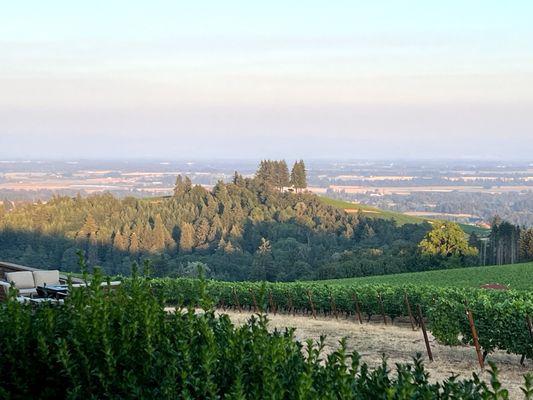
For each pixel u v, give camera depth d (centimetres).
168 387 443
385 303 2081
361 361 1337
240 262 11650
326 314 2364
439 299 1464
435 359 1401
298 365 463
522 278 4981
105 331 525
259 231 13688
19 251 12025
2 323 573
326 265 9069
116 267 11538
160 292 630
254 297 2408
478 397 413
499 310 1338
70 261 11588
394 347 1542
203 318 534
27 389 544
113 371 494
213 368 455
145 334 525
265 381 416
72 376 499
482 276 5178
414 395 406
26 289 1761
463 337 1399
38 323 576
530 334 1292
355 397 408
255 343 474
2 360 553
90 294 604
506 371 1283
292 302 2341
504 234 10069
